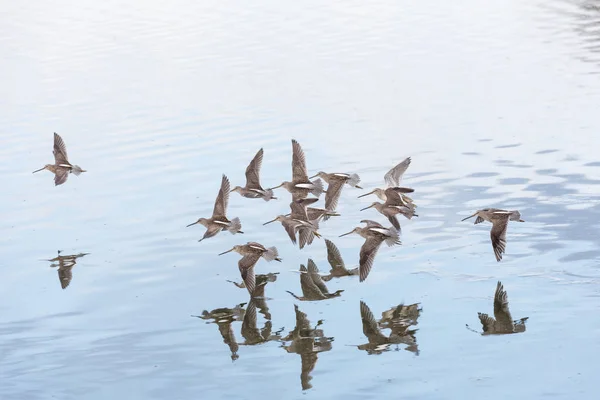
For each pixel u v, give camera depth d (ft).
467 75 143.23
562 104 128.06
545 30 167.53
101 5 198.39
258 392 68.13
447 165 108.99
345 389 67.92
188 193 104.63
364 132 120.78
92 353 74.95
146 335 77.46
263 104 132.67
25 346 76.28
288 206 101.04
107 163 114.42
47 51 163.94
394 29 171.12
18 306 82.99
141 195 104.99
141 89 141.38
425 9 186.60
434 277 84.58
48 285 86.63
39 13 192.13
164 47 163.73
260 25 176.65
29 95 140.56
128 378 70.95
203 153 115.85
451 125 122.21
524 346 72.79
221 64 152.66
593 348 71.87
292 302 82.17
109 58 158.30
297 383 69.15
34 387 70.13
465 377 68.85
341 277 86.22
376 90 137.59
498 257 80.02
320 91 137.80
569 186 100.68
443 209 97.60
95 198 105.09
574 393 66.03
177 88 141.28
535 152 111.04
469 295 81.00
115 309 82.02
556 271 83.92
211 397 67.67
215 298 83.46
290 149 115.96
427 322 77.36
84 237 95.96
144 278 87.45
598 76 139.54
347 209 99.96
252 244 81.87
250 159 113.19
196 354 74.23
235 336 76.74
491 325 75.97
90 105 135.13
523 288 81.56
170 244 93.81
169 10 191.93
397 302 80.84
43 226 98.78
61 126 127.34
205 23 179.93
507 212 81.30
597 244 87.71
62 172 96.68
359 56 154.81
